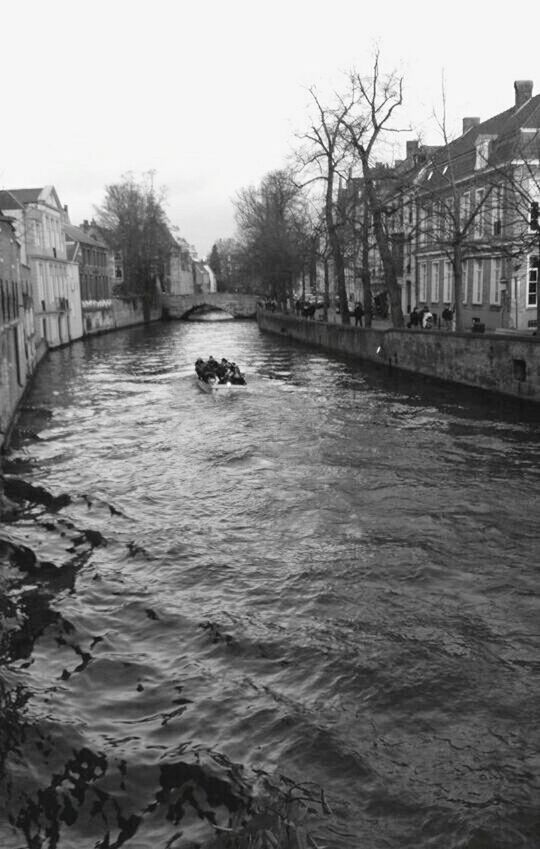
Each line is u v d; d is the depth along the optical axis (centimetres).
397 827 530
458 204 2455
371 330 2984
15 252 2619
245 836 526
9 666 742
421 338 2464
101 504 1238
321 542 1037
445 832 524
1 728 642
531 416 1816
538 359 1764
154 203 7981
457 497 1212
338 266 3600
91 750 614
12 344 2217
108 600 880
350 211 3450
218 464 1475
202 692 691
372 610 835
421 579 910
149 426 1922
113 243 8200
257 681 706
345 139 3050
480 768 585
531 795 555
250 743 620
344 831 526
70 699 685
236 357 3747
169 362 3731
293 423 1870
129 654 761
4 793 570
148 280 8119
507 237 2277
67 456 1591
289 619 821
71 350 4641
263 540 1053
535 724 634
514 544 1012
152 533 1094
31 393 2647
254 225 5809
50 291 4703
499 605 841
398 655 741
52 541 1075
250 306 8519
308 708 663
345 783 573
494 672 709
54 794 569
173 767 593
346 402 2177
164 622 823
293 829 528
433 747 610
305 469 1412
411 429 1739
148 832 534
